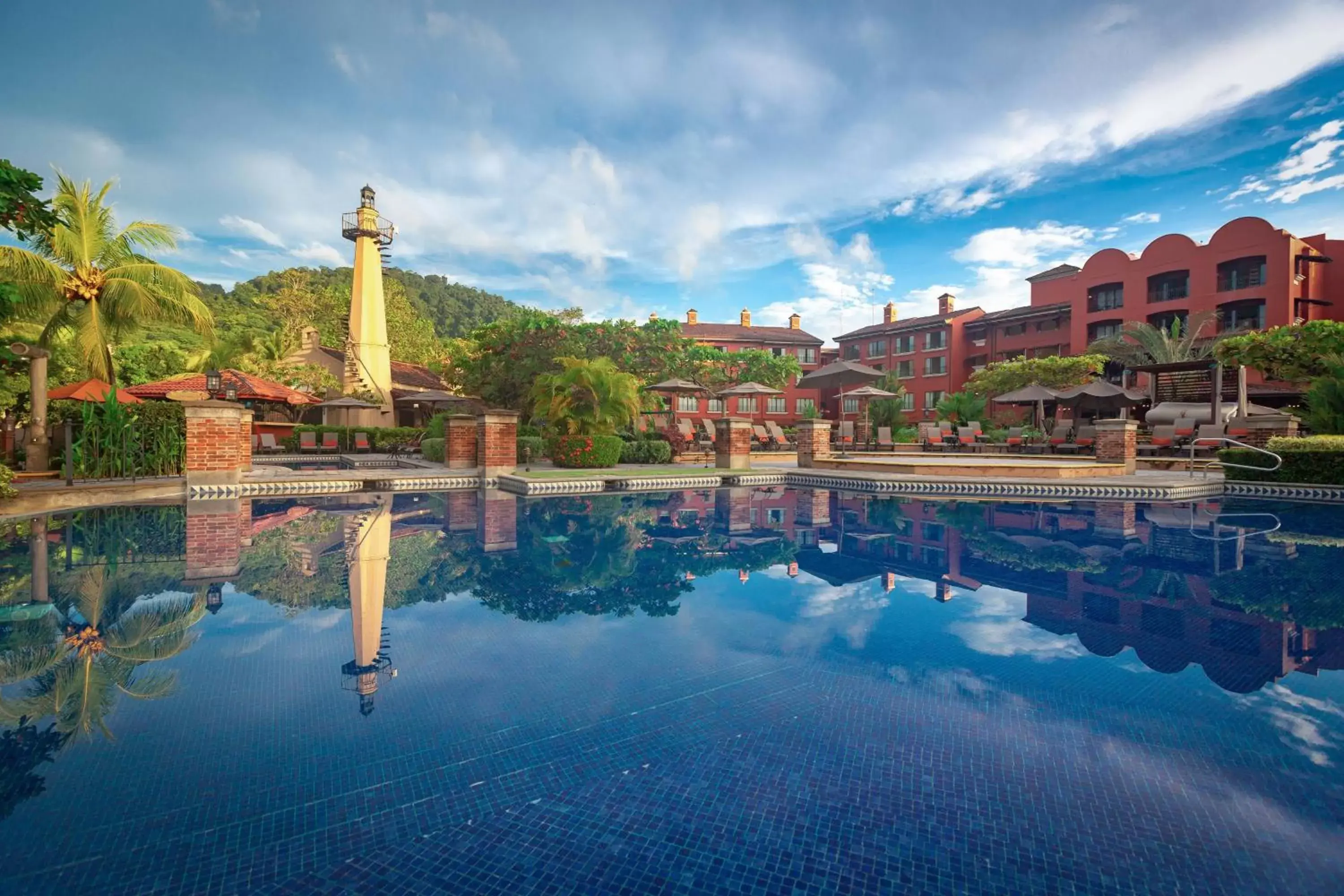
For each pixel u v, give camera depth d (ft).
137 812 6.40
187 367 117.80
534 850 5.97
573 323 114.42
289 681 9.86
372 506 32.58
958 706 9.08
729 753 7.76
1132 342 110.01
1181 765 7.46
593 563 19.13
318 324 169.99
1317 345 64.64
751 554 20.58
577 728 8.39
